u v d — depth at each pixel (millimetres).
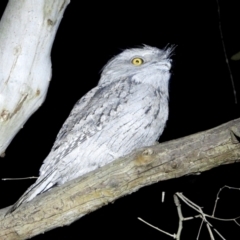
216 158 3729
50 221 4102
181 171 3820
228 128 3670
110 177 3945
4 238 4172
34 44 4426
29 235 4164
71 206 4051
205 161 3754
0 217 4207
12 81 4441
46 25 4426
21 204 4293
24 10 4395
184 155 3768
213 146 3703
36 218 4102
